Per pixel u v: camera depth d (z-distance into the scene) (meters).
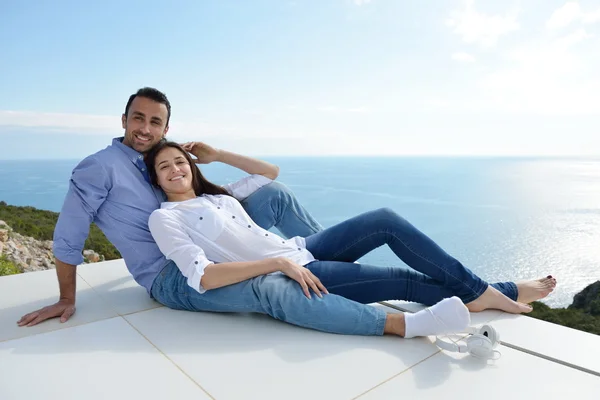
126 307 1.65
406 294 1.54
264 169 1.97
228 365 1.15
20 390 1.01
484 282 1.52
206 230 1.49
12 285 1.98
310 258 1.60
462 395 1.00
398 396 0.99
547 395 1.00
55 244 1.52
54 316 1.53
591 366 1.15
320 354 1.22
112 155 1.59
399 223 1.50
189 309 1.59
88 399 0.97
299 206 2.02
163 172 1.60
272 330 1.40
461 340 1.34
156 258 1.62
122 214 1.58
